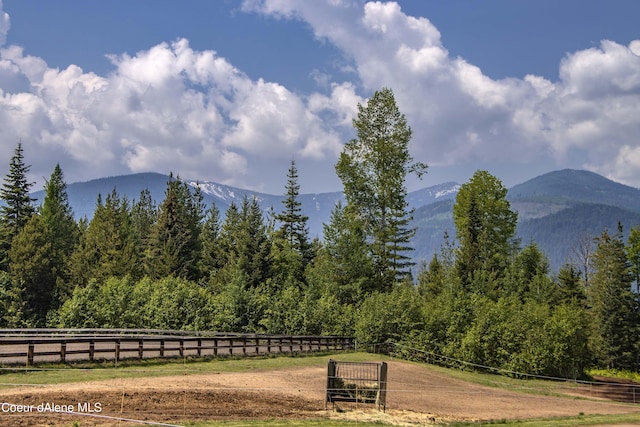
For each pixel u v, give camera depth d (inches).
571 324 2011.6
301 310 2188.7
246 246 2795.3
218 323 2158.0
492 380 1768.0
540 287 2765.7
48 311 2518.5
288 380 1194.0
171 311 2169.0
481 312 2031.3
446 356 2005.4
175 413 751.7
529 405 1290.6
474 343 1952.5
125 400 798.5
